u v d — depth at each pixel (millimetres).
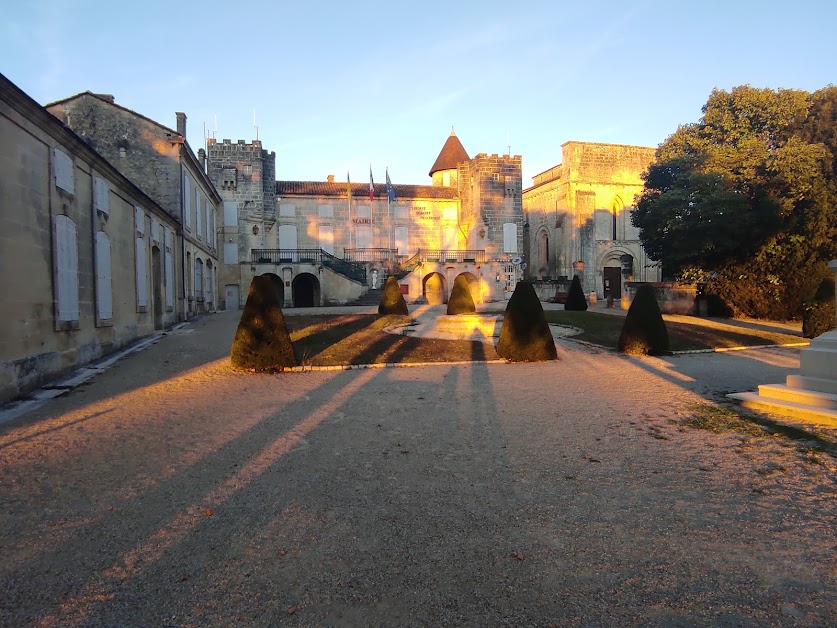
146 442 6457
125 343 15008
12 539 3959
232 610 3055
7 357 8656
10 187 8750
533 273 56312
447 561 3592
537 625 2902
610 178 49594
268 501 4641
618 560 3590
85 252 11977
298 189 44156
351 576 3412
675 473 5277
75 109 22672
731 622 2908
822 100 27594
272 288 12328
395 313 24203
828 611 2998
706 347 15656
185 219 24297
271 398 9086
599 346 15867
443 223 46781
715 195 25312
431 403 8664
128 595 3213
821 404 7398
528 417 7684
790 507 4430
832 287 18219
